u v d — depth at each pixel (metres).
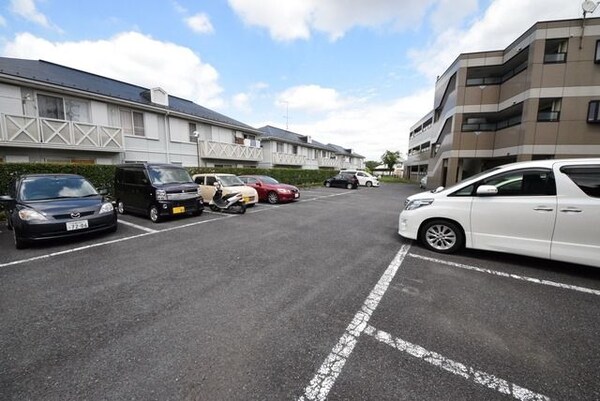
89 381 1.68
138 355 1.91
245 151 18.88
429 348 2.02
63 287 3.04
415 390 1.63
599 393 1.61
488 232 3.85
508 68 13.62
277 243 4.89
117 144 11.69
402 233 4.65
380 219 7.39
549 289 3.00
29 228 4.27
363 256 4.16
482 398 1.58
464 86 14.04
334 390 1.63
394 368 1.81
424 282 3.19
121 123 12.41
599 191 3.21
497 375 1.75
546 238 3.46
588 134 10.44
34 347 2.00
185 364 1.82
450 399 1.57
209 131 16.89
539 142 11.01
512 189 3.71
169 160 14.55
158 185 6.66
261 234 5.57
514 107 12.34
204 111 17.89
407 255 4.19
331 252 4.37
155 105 13.45
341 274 3.45
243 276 3.38
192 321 2.36
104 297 2.80
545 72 10.74
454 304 2.67
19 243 4.40
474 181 4.03
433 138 19.69
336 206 10.16
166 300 2.74
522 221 3.58
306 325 2.31
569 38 10.41
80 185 5.55
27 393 1.57
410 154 37.31
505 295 2.86
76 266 3.69
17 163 7.30
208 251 4.39
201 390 1.61
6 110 9.02
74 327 2.26
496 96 13.55
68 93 10.33
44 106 10.02
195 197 7.22
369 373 1.77
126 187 7.40
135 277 3.33
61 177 5.51
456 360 1.89
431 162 20.02
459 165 14.79
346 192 17.22
